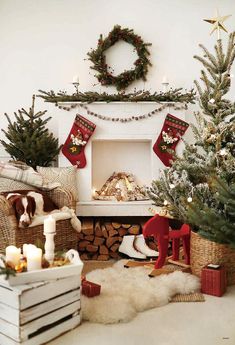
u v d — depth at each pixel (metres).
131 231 3.46
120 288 2.39
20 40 4.11
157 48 4.12
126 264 3.01
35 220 2.80
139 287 2.40
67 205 3.29
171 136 3.71
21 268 1.82
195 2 4.14
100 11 4.12
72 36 4.12
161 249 2.81
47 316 1.81
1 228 2.76
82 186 3.73
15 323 1.71
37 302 1.77
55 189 3.31
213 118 2.90
